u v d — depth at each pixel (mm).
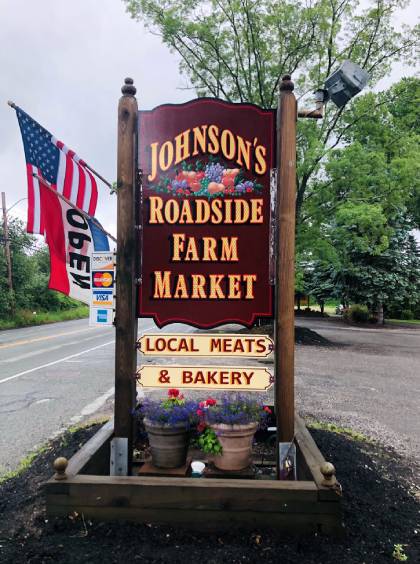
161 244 3611
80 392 7273
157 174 3615
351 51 15469
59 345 14500
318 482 2764
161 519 2773
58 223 3832
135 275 3580
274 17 14820
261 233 3572
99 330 22109
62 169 3852
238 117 3574
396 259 25594
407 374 9438
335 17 15352
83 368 9664
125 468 3439
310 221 15180
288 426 3373
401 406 6574
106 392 7270
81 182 3912
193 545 2604
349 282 26344
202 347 3592
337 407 6410
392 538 2742
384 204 14500
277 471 3385
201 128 3598
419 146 15227
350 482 3516
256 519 2734
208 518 2746
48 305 36000
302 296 38500
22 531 2771
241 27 15734
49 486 2820
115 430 3469
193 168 3609
